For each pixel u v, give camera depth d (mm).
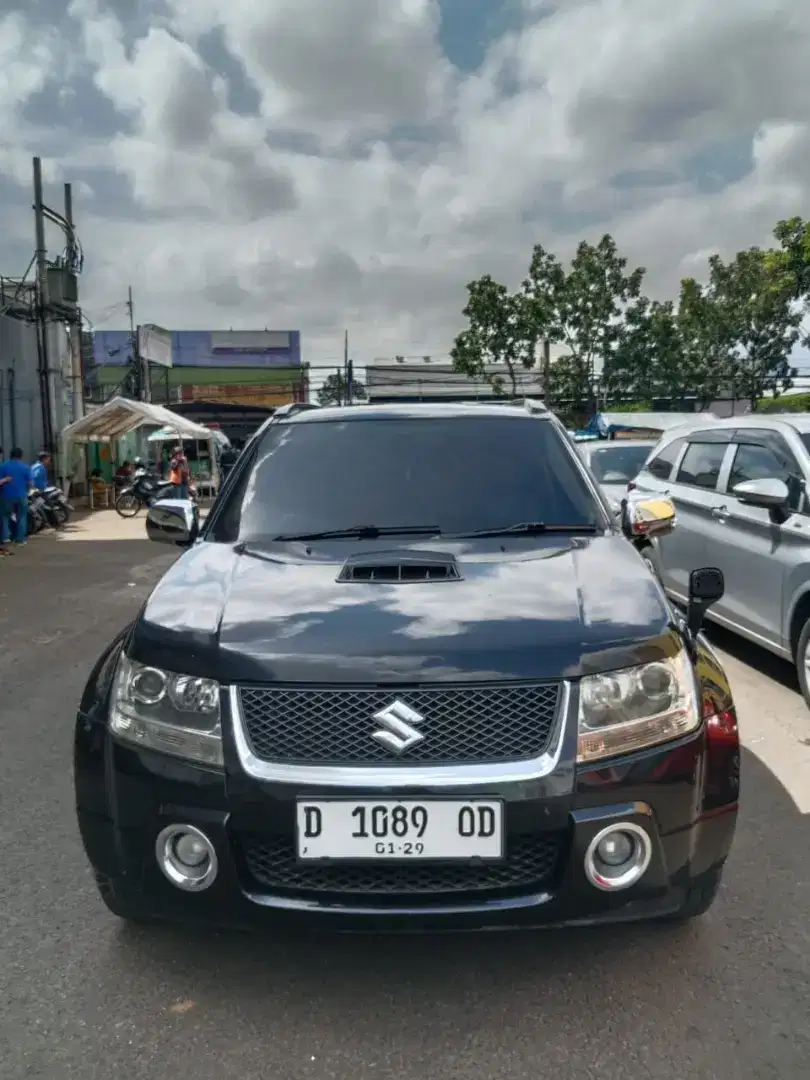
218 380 67438
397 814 2363
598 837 2398
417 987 2682
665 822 2463
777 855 3490
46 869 3455
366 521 3561
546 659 2453
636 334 35281
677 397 35312
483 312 33125
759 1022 2510
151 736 2543
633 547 3371
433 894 2432
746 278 35750
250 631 2582
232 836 2426
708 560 6418
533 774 2375
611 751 2438
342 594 2809
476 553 3219
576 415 35406
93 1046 2447
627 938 2912
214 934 2963
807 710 5238
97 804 2633
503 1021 2525
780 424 5980
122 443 33500
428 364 47688
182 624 2676
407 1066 2357
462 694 2418
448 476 3764
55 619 8602
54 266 22984
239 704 2463
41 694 5953
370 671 2428
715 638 6973
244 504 3693
